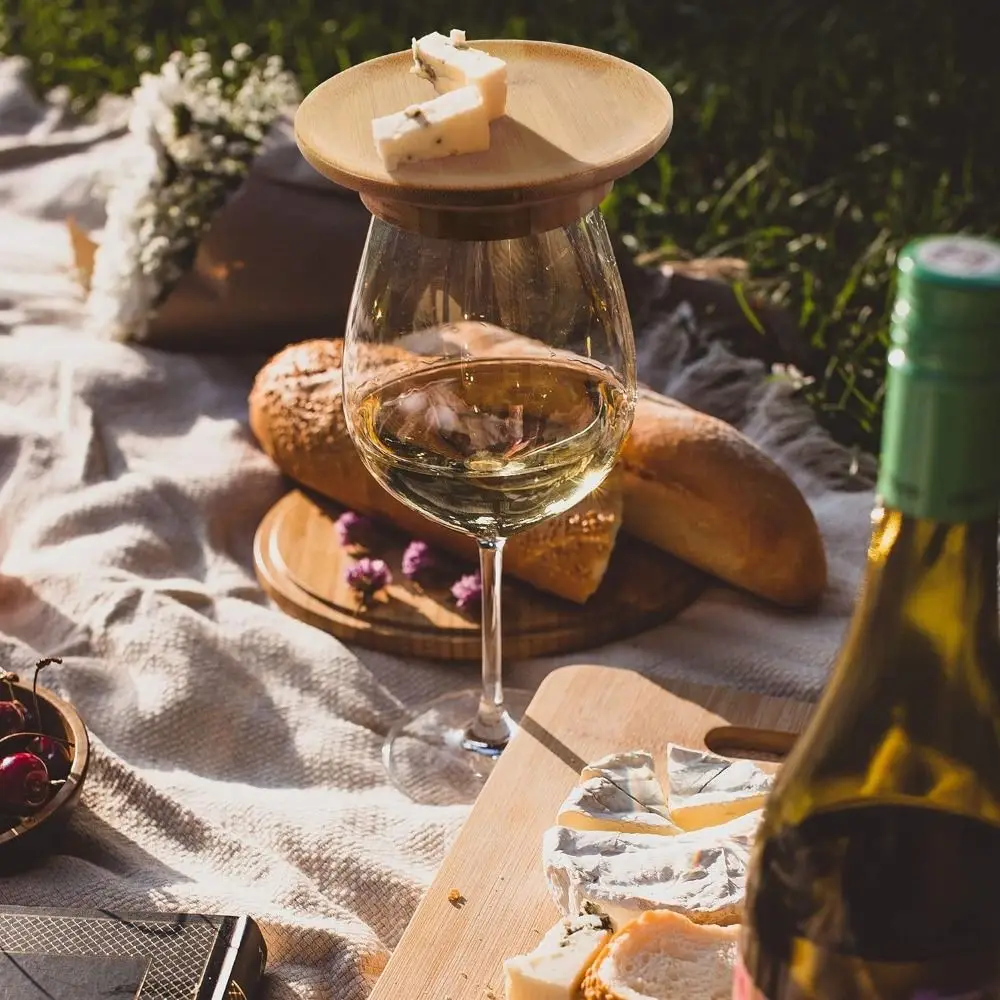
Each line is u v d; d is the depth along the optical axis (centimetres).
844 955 68
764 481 132
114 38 279
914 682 67
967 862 69
